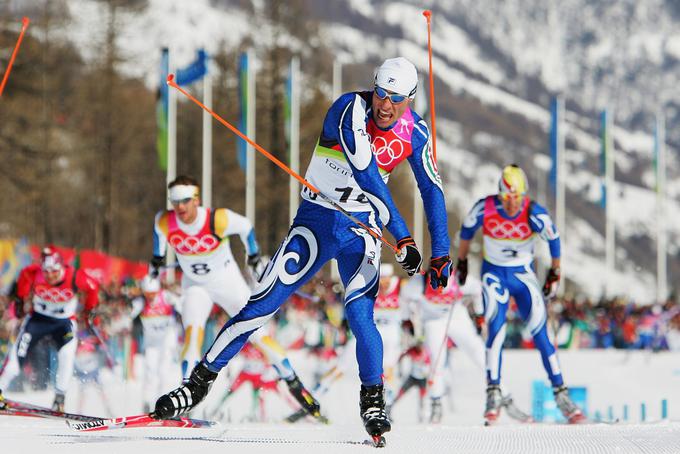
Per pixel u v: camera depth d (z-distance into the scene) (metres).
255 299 18.58
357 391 52.50
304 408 31.89
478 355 39.59
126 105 148.00
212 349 18.78
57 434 19.28
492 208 31.64
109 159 145.38
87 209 168.12
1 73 132.75
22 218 143.88
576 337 108.19
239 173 161.38
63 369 32.59
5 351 50.34
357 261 18.45
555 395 31.72
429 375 39.84
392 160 18.19
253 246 31.16
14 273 66.00
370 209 18.78
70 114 145.50
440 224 18.14
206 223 30.53
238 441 18.09
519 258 32.00
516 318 99.38
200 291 31.70
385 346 41.91
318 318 73.94
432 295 39.47
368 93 18.00
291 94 111.19
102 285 67.44
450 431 21.11
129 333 57.03
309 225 18.59
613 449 17.06
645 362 79.69
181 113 169.62
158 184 172.75
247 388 52.56
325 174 18.44
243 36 169.75
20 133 137.62
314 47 165.12
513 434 20.11
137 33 156.00
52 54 141.00
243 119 98.62
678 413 44.09
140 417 18.77
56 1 141.75
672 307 109.44
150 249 176.50
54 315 32.66
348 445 17.50
